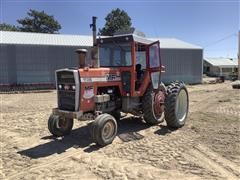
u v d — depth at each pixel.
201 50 30.73
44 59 25.22
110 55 7.91
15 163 5.85
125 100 7.82
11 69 24.28
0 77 24.03
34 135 7.90
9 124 9.35
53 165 5.71
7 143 7.22
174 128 8.30
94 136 6.63
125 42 7.63
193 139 7.21
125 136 7.52
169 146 6.69
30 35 26.91
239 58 31.59
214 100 14.91
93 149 6.59
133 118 9.52
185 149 6.46
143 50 8.18
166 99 8.14
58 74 6.98
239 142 6.88
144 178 5.02
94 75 7.00
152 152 6.30
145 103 8.31
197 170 5.31
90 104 6.92
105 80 7.27
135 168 5.45
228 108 11.91
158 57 8.63
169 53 29.55
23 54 24.56
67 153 6.37
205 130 8.04
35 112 11.70
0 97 18.12
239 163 5.61
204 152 6.24
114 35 8.19
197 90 22.30
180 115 8.45
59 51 25.58
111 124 6.88
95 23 7.75
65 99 6.96
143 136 7.54
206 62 56.56
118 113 8.94
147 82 8.23
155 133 7.84
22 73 24.66
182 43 32.16
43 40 25.83
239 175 5.09
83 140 7.31
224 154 6.10
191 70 30.61
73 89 6.69
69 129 7.77
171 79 29.73
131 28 8.05
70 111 6.75
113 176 5.13
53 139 7.45
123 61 7.74
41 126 8.96
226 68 55.44
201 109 11.83
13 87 22.83
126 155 6.16
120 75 7.74
